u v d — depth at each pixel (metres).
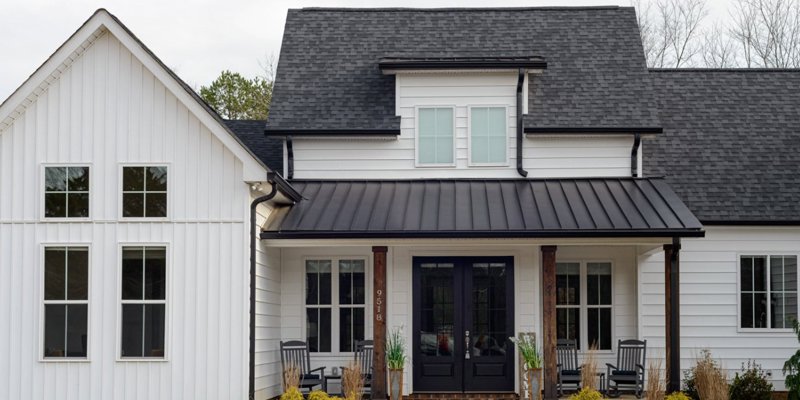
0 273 17.88
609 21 23.73
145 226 17.89
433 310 20.55
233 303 17.67
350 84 22.28
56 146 18.12
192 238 17.83
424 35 23.36
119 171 18.00
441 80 21.58
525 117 21.33
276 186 17.94
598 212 18.95
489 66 21.20
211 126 17.80
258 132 24.75
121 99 18.14
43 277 17.84
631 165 21.28
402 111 21.55
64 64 18.12
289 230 18.38
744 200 21.27
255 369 17.97
